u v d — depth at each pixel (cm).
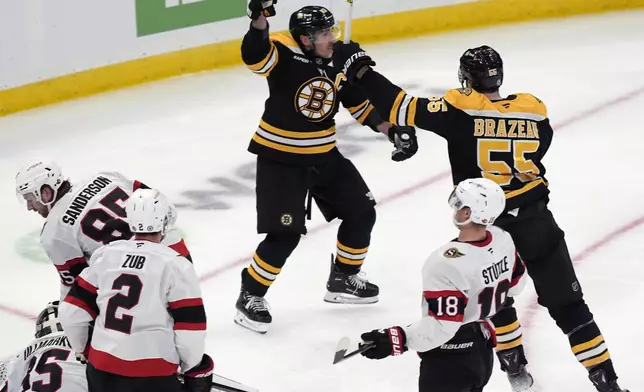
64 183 1291
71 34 2709
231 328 1669
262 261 1634
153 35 2886
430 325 1142
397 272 1869
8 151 2458
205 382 1190
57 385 1200
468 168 1357
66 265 1277
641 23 3484
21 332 1677
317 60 1565
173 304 1130
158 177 2327
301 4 3108
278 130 1591
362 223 1684
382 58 3150
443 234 2033
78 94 2778
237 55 3091
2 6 2553
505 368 1388
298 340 1633
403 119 1359
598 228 2033
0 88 2616
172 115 2708
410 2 3341
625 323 1662
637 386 1488
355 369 1542
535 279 1405
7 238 2033
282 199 1605
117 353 1123
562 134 2555
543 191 1361
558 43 3294
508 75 2989
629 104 2752
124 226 1269
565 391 1475
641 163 2367
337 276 1736
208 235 2030
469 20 3459
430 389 1209
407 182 2297
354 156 2448
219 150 2489
